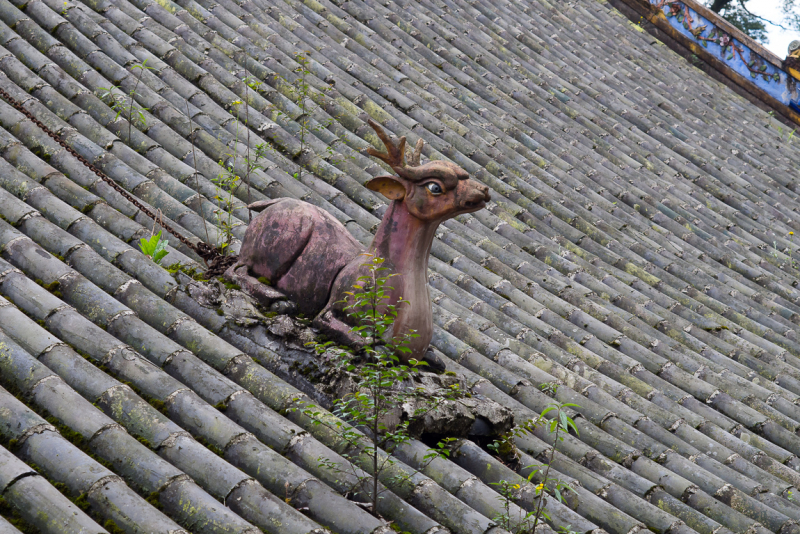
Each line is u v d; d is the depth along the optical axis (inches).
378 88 592.4
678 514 320.8
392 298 287.4
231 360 291.1
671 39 938.7
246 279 316.2
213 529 219.8
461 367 363.9
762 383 453.7
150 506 219.0
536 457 326.0
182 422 259.9
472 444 300.5
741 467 368.5
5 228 317.1
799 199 738.8
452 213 286.4
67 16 500.7
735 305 533.3
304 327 303.1
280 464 251.3
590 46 851.4
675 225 604.1
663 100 800.3
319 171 482.3
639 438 362.9
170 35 533.3
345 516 239.5
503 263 478.9
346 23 657.6
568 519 283.6
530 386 368.2
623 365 425.4
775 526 331.9
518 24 816.9
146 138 431.8
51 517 206.1
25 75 430.0
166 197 390.6
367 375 255.8
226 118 481.7
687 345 470.6
